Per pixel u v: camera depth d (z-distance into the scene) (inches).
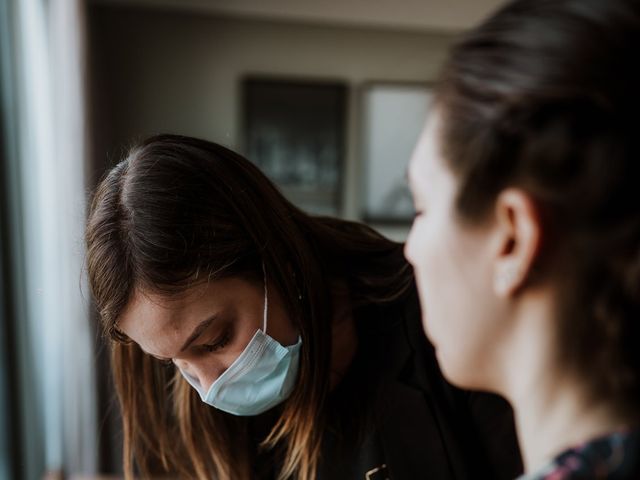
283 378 32.1
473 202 13.4
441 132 14.0
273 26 132.1
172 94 130.0
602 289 12.4
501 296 13.7
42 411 86.5
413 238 15.8
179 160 28.5
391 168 139.2
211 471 37.8
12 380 74.4
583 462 12.7
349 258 35.9
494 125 12.6
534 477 13.2
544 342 13.5
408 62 136.9
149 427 36.9
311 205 137.6
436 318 15.3
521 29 12.7
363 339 33.8
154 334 28.4
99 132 106.8
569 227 12.4
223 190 28.9
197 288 27.8
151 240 26.6
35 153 85.6
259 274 30.3
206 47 130.1
